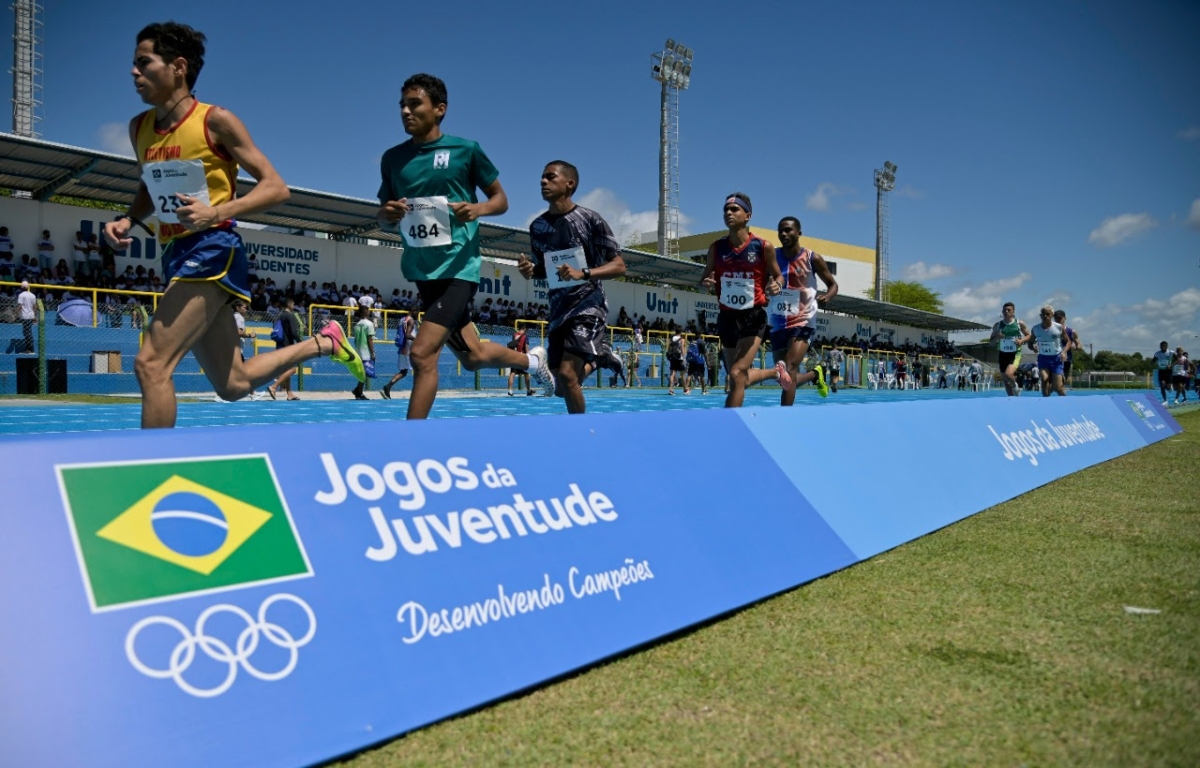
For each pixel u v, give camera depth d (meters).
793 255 7.93
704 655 2.25
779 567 2.97
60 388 15.99
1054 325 13.69
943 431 4.96
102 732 1.43
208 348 3.58
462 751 1.67
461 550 2.16
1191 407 22.19
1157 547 3.60
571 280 5.18
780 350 8.14
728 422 3.41
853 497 3.71
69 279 19.55
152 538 1.69
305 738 1.61
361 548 1.98
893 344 51.56
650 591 2.48
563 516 2.47
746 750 1.66
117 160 17.83
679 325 36.84
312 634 1.77
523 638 2.09
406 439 2.29
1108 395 9.25
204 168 3.25
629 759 1.63
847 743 1.69
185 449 1.84
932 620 2.54
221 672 1.61
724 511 3.00
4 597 1.46
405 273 4.54
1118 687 1.98
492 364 5.39
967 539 3.81
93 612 1.54
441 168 4.36
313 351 4.10
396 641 1.88
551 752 1.66
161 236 3.39
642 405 15.56
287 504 1.92
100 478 1.69
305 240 24.36
